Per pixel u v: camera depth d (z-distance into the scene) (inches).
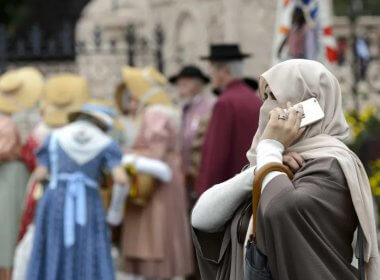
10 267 780.0
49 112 800.3
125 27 1282.0
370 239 304.5
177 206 818.8
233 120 628.7
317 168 301.9
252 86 758.5
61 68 1315.2
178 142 827.4
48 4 2154.3
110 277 714.8
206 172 630.5
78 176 716.0
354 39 1083.3
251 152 331.0
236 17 1044.5
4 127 784.9
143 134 810.8
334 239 298.8
